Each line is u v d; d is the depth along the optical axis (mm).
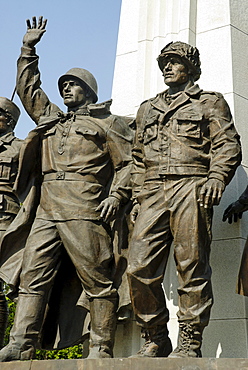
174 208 5891
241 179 7164
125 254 6730
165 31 8297
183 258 5781
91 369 5367
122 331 7059
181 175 5973
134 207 6387
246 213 6996
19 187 6984
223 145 5965
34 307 6258
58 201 6508
